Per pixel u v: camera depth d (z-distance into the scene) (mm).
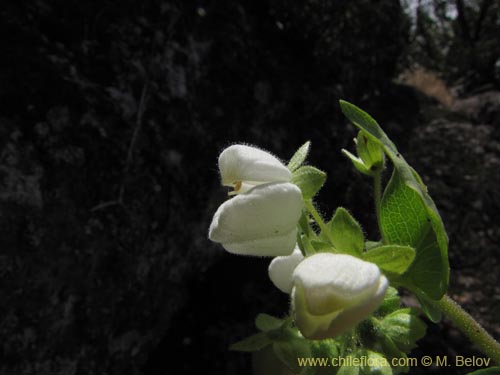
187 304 173
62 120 120
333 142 215
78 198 119
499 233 254
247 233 55
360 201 219
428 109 340
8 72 114
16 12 120
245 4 206
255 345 66
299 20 224
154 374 159
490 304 217
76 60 128
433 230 59
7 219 106
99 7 139
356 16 269
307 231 56
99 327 123
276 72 199
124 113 134
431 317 65
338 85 240
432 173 282
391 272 53
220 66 171
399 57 354
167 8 157
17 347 107
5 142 108
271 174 56
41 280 110
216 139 158
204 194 150
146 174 135
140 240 131
